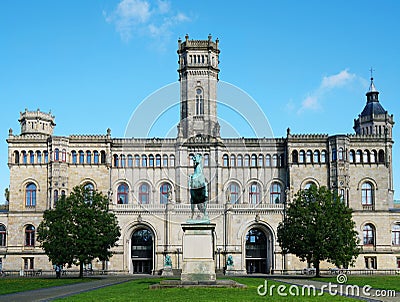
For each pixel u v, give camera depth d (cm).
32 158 11875
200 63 12456
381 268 11381
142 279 8094
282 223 10456
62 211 9256
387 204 11769
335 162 11762
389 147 11912
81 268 9081
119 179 12019
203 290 4825
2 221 11600
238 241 11062
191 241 5162
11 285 6694
